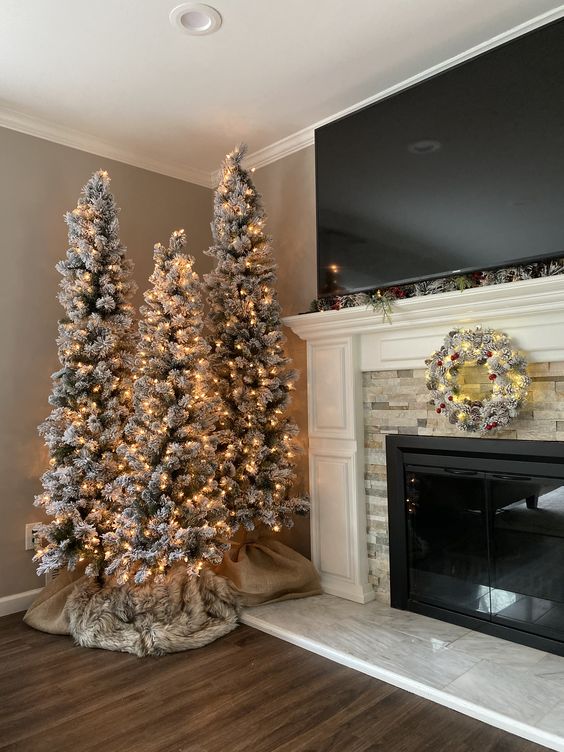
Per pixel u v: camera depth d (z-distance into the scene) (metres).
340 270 3.03
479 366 2.55
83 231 2.91
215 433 2.95
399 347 2.87
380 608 2.88
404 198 2.78
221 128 3.37
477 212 2.53
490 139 2.50
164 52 2.63
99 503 2.79
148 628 2.54
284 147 3.57
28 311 3.14
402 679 2.17
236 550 3.13
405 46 2.64
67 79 2.83
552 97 2.33
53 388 2.89
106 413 2.84
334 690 2.17
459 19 2.46
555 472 2.36
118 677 2.29
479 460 2.60
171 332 2.82
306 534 3.39
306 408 3.44
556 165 2.31
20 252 3.13
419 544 2.83
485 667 2.25
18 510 3.06
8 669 2.37
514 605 2.49
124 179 3.60
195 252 3.94
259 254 3.12
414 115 2.76
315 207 3.43
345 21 2.45
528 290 2.28
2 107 3.04
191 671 2.33
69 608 2.71
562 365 2.36
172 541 2.60
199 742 1.86
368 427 3.04
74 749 1.83
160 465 2.65
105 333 2.86
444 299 2.52
